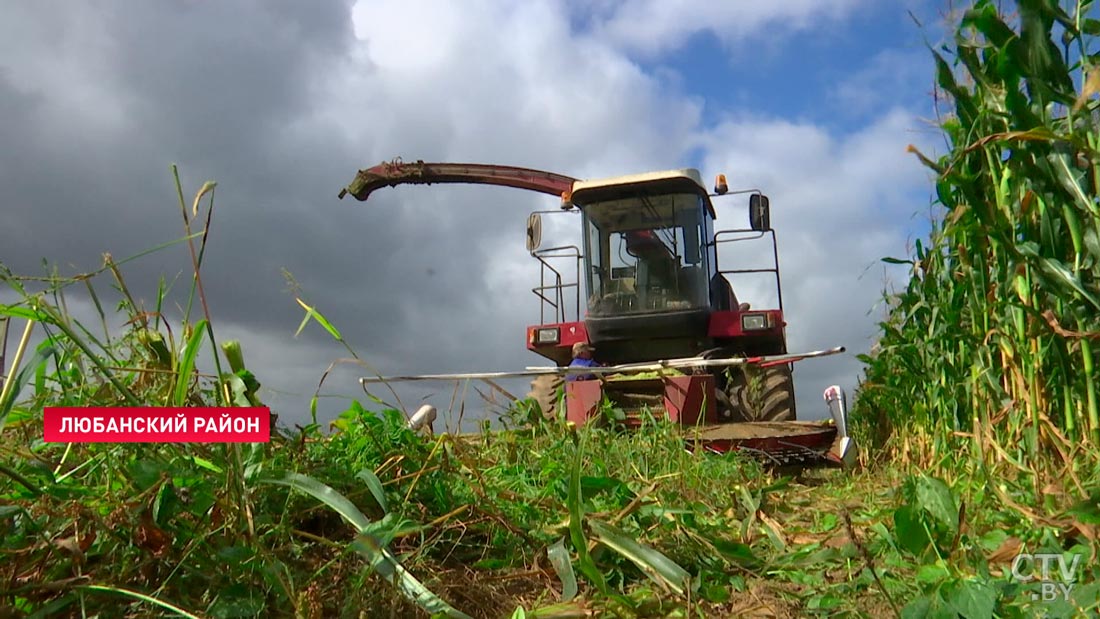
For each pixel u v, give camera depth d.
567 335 8.00
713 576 2.17
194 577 1.60
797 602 1.95
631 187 7.64
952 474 3.59
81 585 1.37
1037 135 2.77
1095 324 2.98
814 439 5.23
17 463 1.75
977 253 3.64
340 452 2.45
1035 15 2.76
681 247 7.57
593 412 5.76
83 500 1.62
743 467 4.52
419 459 2.48
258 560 1.61
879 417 6.95
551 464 3.29
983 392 3.76
